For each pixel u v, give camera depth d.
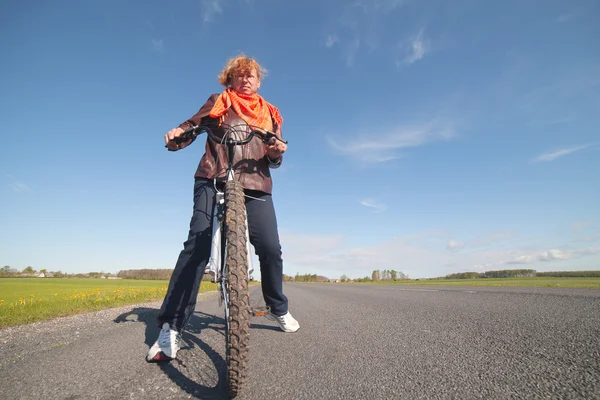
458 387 1.65
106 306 6.68
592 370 1.77
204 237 2.45
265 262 2.92
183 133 2.40
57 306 6.15
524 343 2.41
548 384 1.62
